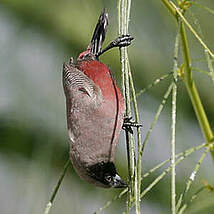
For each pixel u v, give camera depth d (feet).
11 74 11.78
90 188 11.67
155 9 12.07
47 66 11.86
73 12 11.94
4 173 11.70
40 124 11.68
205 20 12.02
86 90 11.43
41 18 11.94
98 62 11.52
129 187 11.18
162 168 11.88
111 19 11.94
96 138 11.41
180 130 11.71
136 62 12.00
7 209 11.60
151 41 12.05
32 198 11.55
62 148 11.66
